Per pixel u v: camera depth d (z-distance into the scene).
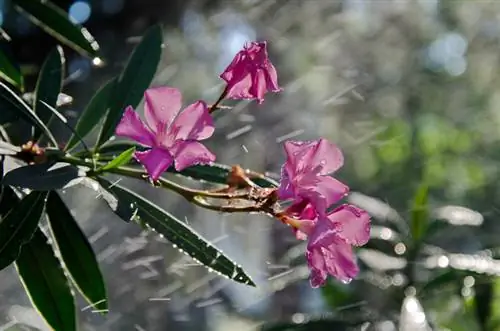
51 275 1.17
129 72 1.19
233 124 1.91
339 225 1.08
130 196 1.12
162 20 2.11
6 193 1.16
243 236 1.96
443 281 1.35
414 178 3.17
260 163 2.01
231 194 1.11
